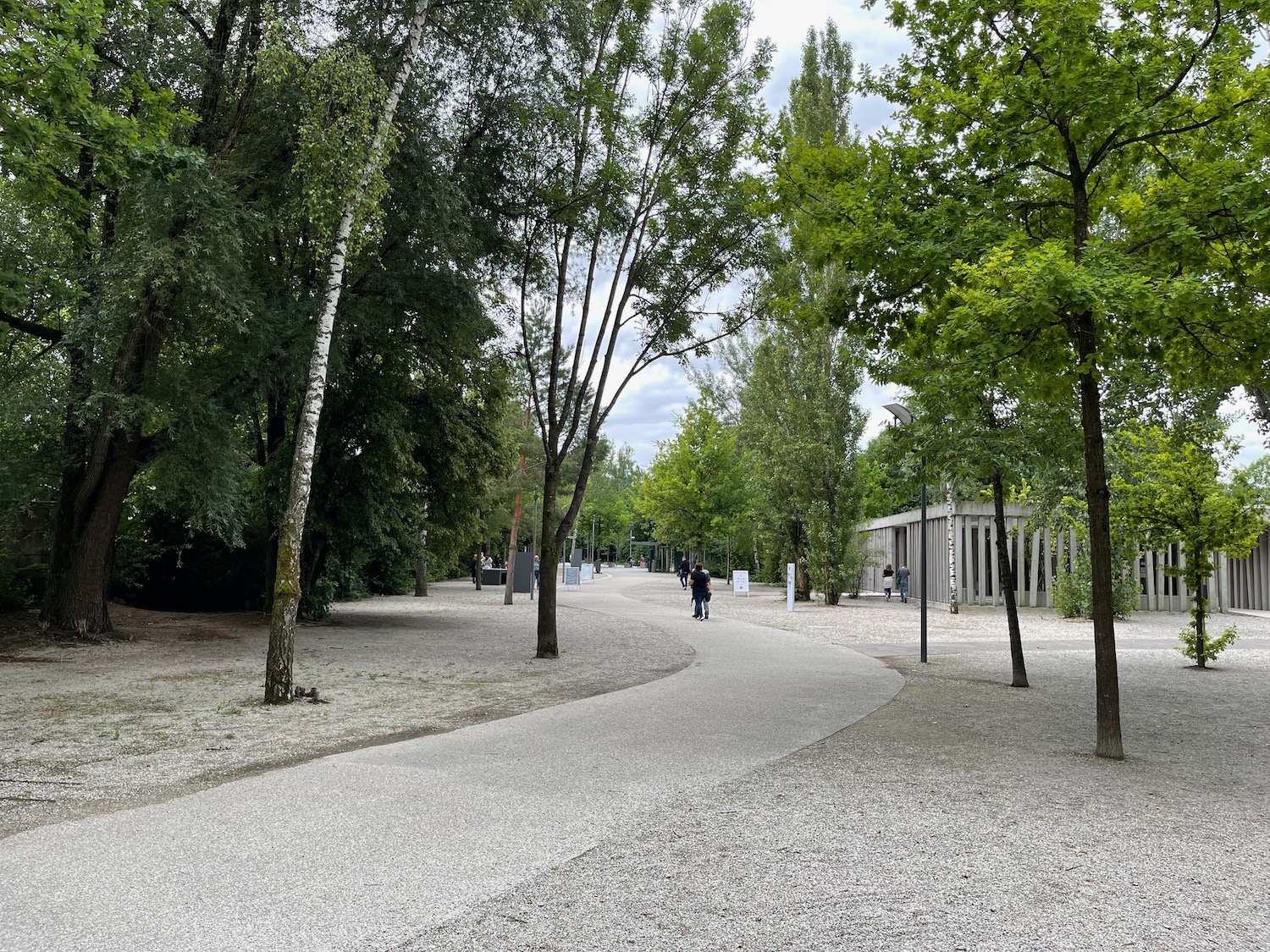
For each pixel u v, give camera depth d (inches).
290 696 410.9
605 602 1301.7
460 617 987.9
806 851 196.4
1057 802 244.2
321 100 448.5
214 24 630.5
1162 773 287.3
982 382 327.0
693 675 513.0
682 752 301.7
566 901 164.6
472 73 643.5
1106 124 319.0
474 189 664.4
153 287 522.6
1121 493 663.1
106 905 158.4
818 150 412.8
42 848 192.1
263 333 595.5
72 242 510.0
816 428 1272.1
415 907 159.9
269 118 601.0
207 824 211.0
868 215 370.3
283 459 802.2
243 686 458.6
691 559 2229.3
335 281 440.1
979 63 361.7
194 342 610.9
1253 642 805.9
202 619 839.7
